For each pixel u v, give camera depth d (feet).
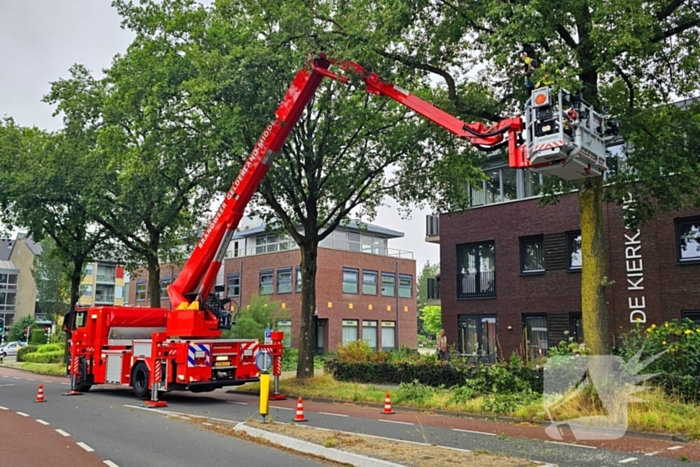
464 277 87.25
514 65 46.75
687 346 42.52
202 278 57.26
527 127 34.76
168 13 66.80
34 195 82.94
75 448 33.09
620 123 43.88
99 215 85.25
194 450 32.14
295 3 50.47
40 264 212.02
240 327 110.73
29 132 90.43
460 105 49.34
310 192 66.74
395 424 41.70
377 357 73.00
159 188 66.95
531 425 41.06
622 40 36.35
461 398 49.44
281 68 50.98
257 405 54.29
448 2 44.65
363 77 45.70
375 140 63.36
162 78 56.59
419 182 64.13
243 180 53.26
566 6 38.14
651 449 32.14
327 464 28.40
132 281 203.00
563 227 76.64
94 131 86.48
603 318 42.16
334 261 142.51
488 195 85.66
